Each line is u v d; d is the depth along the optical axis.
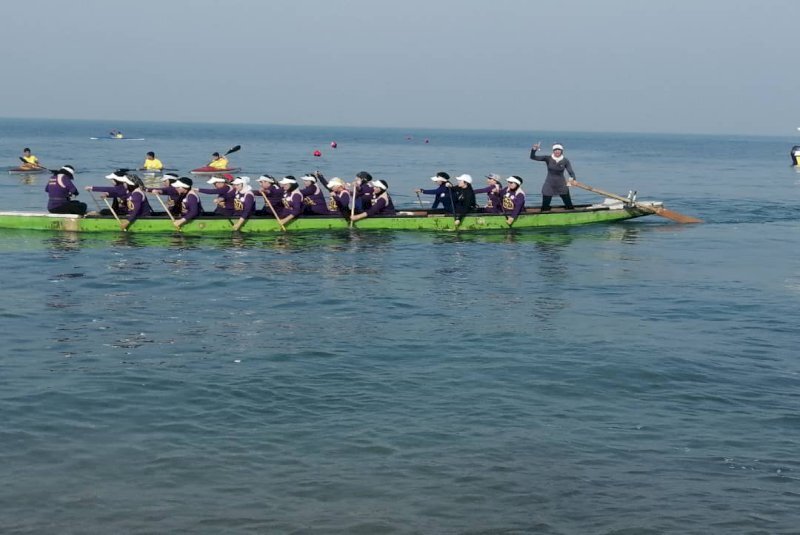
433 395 10.42
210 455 8.54
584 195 40.62
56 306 14.34
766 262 20.25
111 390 10.28
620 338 13.12
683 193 41.09
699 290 16.83
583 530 7.21
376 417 9.66
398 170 56.16
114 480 7.95
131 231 21.28
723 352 12.48
